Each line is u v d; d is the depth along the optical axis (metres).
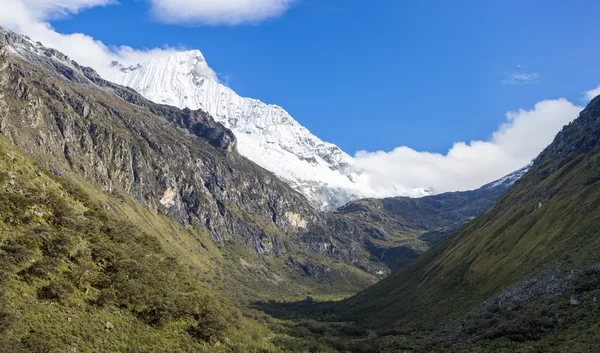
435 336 185.50
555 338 124.81
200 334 137.62
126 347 103.44
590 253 156.50
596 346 108.94
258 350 161.62
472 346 145.12
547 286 159.75
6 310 86.81
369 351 189.12
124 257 136.75
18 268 102.56
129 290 124.25
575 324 126.81
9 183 125.38
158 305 129.50
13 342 82.69
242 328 189.38
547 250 188.12
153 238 193.00
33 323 91.06
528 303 159.00
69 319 99.06
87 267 120.31
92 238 135.00
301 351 187.62
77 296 109.06
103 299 114.44
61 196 144.25
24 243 109.44
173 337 124.19
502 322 154.62
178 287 156.00
